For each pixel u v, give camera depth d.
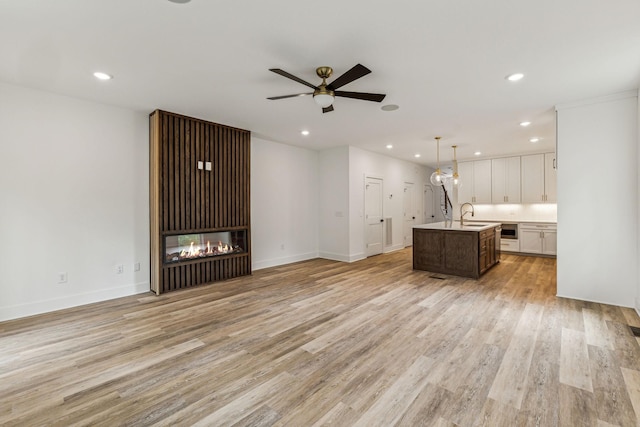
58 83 3.24
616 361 2.37
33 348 2.62
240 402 1.91
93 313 3.45
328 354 2.51
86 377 2.18
